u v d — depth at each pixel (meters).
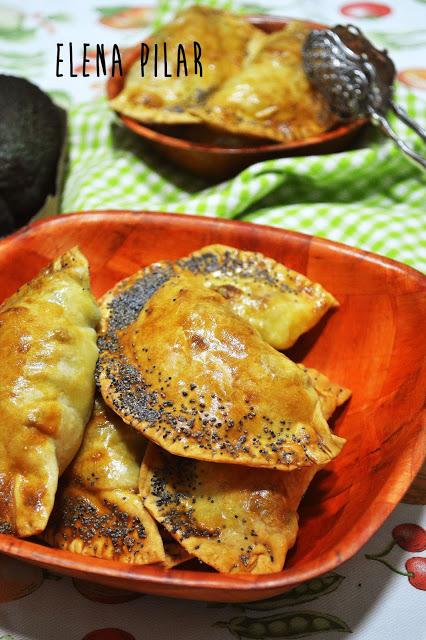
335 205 0.68
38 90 0.68
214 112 0.69
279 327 0.54
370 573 0.48
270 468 0.46
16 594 0.48
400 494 0.45
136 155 0.73
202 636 0.46
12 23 0.92
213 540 0.46
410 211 0.69
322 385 0.53
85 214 0.58
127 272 0.59
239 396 0.47
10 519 0.46
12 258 0.57
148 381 0.48
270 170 0.67
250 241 0.57
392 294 0.54
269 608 0.47
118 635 0.46
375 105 0.69
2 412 0.47
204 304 0.49
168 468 0.48
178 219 0.58
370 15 0.91
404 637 0.46
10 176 0.64
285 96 0.69
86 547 0.47
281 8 0.93
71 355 0.48
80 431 0.48
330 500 0.49
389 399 0.52
